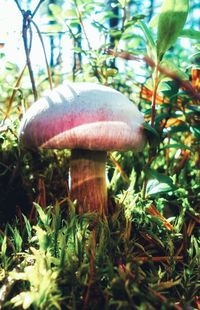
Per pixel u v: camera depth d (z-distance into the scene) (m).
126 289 0.19
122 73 0.43
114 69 0.33
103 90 0.25
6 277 0.21
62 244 0.22
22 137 0.25
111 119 0.24
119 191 0.30
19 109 0.35
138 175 0.34
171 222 0.28
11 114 0.39
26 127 0.25
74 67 0.37
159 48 0.26
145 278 0.21
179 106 0.33
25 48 0.31
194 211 0.28
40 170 0.32
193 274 0.23
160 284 0.21
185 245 0.25
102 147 0.24
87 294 0.20
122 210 0.27
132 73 0.44
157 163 0.35
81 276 0.21
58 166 0.32
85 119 0.24
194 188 0.31
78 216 0.25
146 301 0.19
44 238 0.21
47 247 0.22
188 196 0.30
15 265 0.22
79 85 0.25
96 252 0.22
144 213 0.27
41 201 0.29
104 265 0.22
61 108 0.24
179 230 0.27
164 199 0.28
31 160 0.32
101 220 0.25
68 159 0.32
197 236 0.28
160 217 0.27
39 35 0.31
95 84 0.26
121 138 0.24
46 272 0.20
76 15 0.34
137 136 0.25
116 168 0.31
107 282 0.21
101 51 0.33
